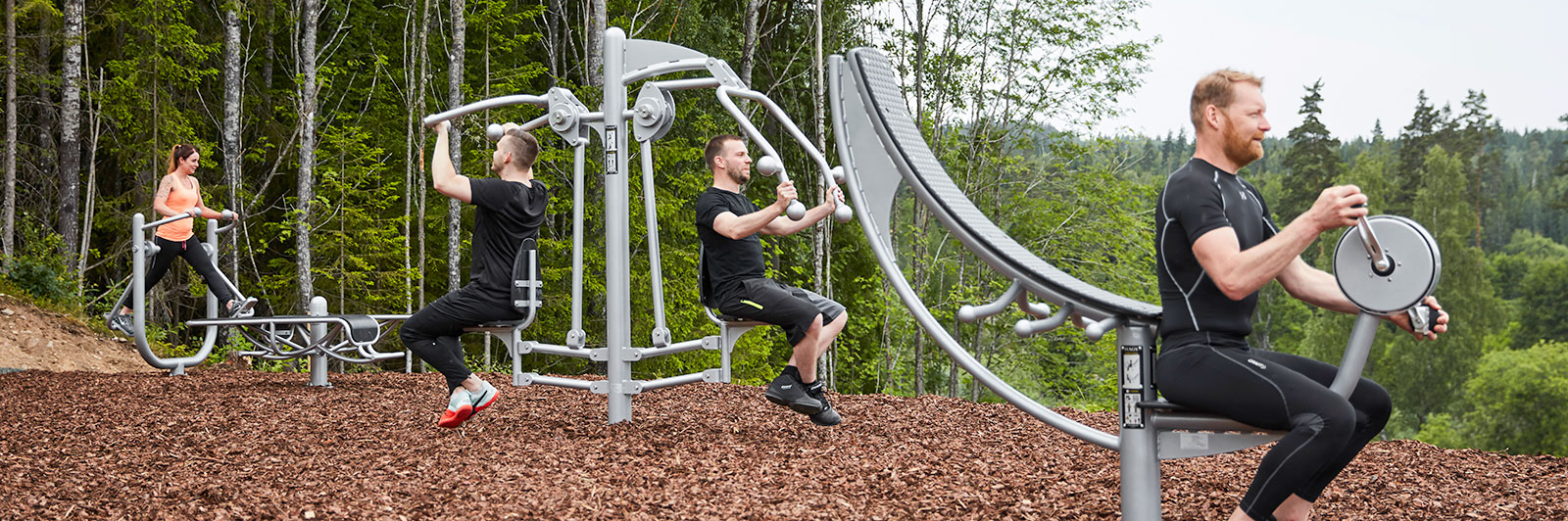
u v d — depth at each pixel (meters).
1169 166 31.80
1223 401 2.53
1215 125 2.66
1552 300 53.78
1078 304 2.73
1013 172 24.20
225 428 5.11
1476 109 59.00
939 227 26.91
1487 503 3.67
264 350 7.42
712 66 4.92
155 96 17.33
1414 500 3.68
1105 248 23.19
